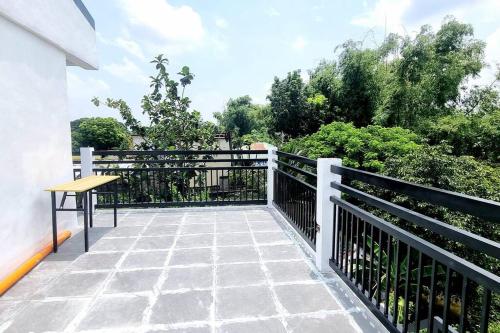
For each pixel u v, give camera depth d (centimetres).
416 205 618
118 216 423
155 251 293
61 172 327
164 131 762
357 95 1513
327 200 242
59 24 310
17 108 250
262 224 386
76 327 172
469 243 103
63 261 267
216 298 205
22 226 252
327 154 1052
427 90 1351
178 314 185
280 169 427
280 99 1742
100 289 217
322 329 172
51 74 308
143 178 487
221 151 467
